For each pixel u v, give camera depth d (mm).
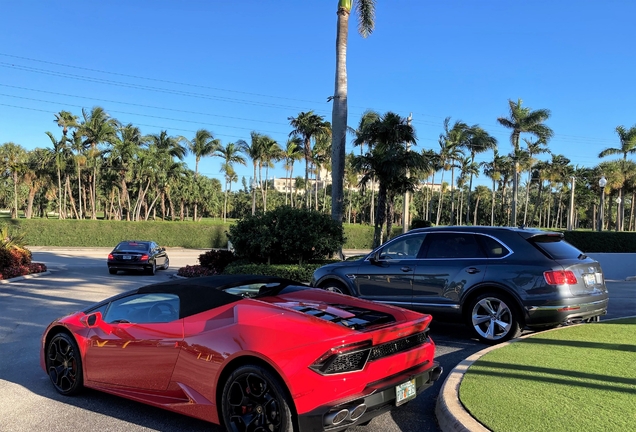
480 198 99812
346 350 3568
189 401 4102
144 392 4484
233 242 14242
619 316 9297
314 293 5168
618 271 18953
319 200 87500
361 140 20281
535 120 42812
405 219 24938
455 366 5637
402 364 4035
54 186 61719
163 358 4301
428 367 4348
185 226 43781
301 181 102188
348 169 50531
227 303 4367
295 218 13695
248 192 113500
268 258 13797
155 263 20328
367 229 47438
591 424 3717
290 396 3555
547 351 5996
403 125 19578
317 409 3453
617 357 5633
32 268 18469
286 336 3699
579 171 71000
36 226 40312
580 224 110000
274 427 3623
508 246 7078
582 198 84250
